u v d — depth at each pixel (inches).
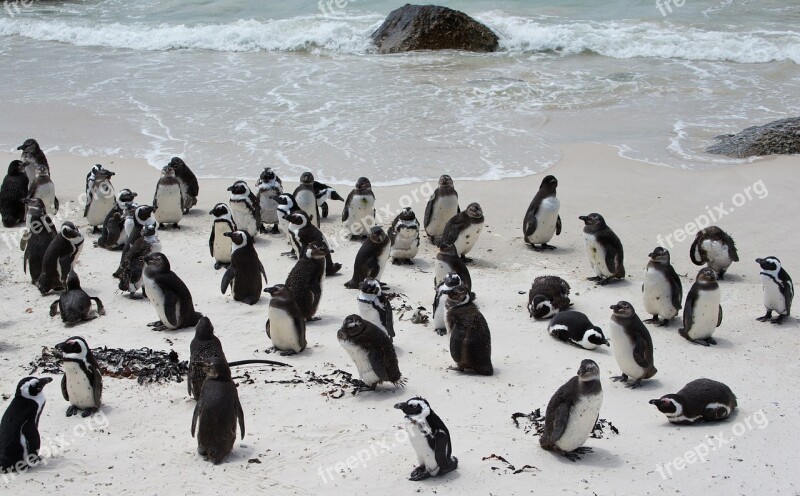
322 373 436.5
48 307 529.7
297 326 452.1
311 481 335.6
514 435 375.2
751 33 1274.6
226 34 1346.0
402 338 485.7
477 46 1301.7
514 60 1234.6
